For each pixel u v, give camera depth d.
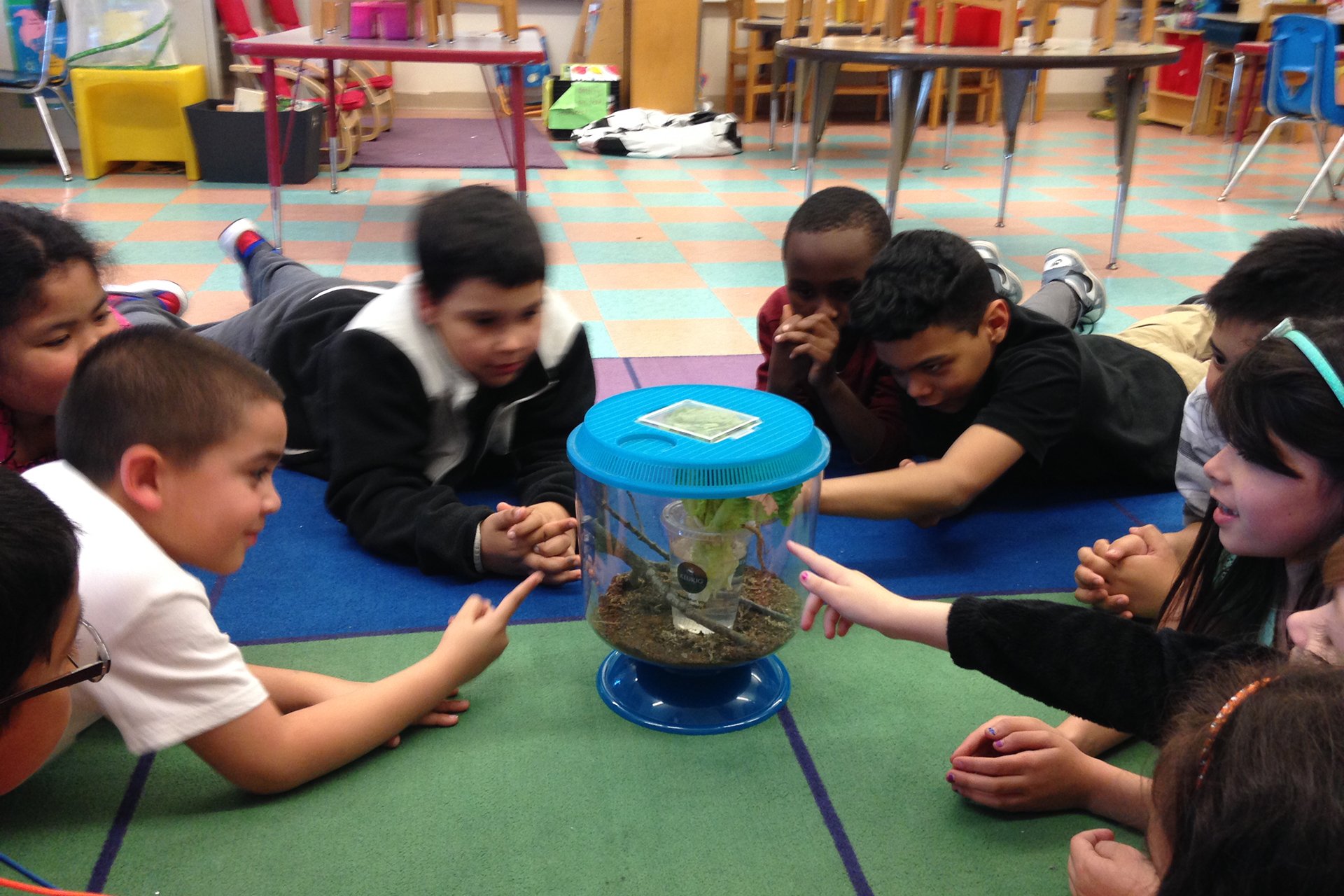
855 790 1.13
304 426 1.89
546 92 6.00
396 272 3.26
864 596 1.11
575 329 1.76
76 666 0.93
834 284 1.81
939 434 1.76
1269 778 0.54
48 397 1.43
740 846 1.04
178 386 1.01
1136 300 3.16
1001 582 1.58
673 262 3.53
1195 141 6.37
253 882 0.98
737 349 2.65
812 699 1.28
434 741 1.19
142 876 0.99
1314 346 0.87
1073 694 0.99
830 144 6.11
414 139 5.76
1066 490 1.93
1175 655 0.97
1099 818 1.09
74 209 3.99
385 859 1.01
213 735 1.02
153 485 1.03
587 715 1.25
